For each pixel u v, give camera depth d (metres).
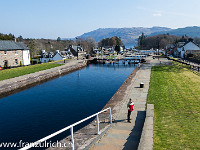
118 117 15.52
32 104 27.16
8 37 109.25
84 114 22.77
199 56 62.69
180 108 16.84
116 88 37.75
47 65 67.19
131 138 10.50
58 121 20.48
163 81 30.92
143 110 17.14
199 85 26.92
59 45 155.88
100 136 10.89
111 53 156.50
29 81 39.88
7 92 32.91
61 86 39.72
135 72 43.50
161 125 12.32
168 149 8.40
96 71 64.06
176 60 66.25
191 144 8.95
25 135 16.95
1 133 17.45
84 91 35.22
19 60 63.50
